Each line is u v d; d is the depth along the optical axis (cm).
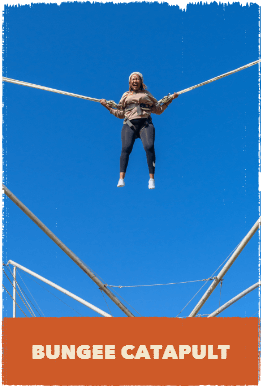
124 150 1044
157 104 1069
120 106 1080
